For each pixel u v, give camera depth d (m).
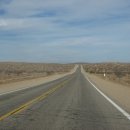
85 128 8.96
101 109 13.46
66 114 11.81
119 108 13.83
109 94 22.09
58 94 22.11
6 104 15.31
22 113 11.98
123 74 72.31
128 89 27.09
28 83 39.25
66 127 9.06
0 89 27.69
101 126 9.32
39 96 20.31
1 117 10.89
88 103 15.98
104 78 56.28
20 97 19.50
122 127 9.19
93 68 158.38
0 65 138.62
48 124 9.52
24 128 8.79
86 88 29.41
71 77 63.97
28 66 156.38
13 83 37.53
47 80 49.50
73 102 16.48
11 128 8.77
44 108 13.71
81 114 11.86
